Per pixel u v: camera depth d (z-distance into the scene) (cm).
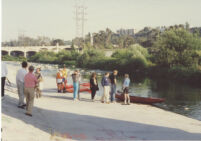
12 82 2591
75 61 9469
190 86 3356
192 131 965
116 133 869
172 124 1073
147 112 1338
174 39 4931
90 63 7844
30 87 962
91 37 15988
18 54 18638
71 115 1145
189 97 2423
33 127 804
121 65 6053
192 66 4397
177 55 4806
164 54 4966
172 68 4600
